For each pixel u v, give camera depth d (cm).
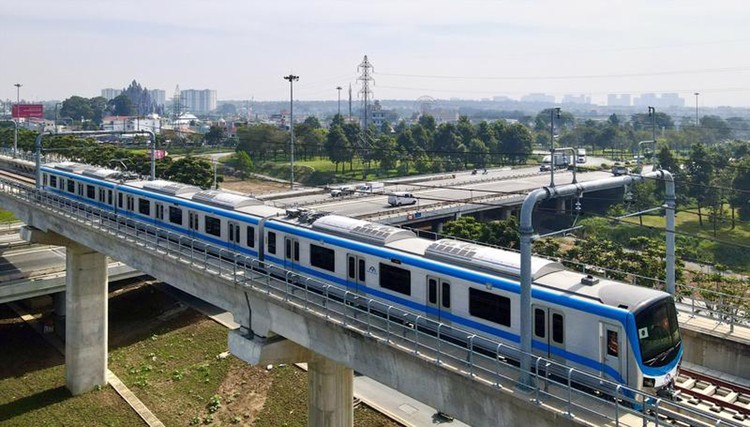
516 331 2211
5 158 9525
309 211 3462
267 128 14450
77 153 10525
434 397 2227
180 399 4594
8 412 4497
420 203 7406
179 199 4094
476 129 11894
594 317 2000
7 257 7094
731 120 19850
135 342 5631
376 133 16388
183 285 3697
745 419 2044
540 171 10144
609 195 7950
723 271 6128
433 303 2512
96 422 4356
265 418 4253
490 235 5731
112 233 4191
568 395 1780
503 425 1997
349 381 3275
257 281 3138
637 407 1886
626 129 13338
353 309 2583
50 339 5772
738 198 7712
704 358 2628
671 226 2625
